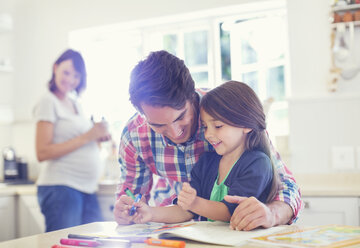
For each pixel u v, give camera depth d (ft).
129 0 10.13
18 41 11.39
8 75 11.35
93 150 8.23
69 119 8.08
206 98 4.14
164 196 5.26
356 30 8.09
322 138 8.15
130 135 4.74
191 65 10.27
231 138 4.07
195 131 4.44
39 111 7.85
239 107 4.03
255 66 9.64
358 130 7.95
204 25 10.03
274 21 9.43
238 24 9.78
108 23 10.34
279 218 3.59
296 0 8.45
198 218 4.27
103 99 11.07
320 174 8.11
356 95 7.91
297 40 8.42
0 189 9.29
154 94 3.52
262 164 3.92
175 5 9.66
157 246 2.82
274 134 9.36
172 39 10.44
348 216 6.72
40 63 11.11
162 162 4.77
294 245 2.66
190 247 2.77
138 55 10.73
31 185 10.08
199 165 4.46
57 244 2.98
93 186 8.18
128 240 2.95
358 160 7.91
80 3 10.68
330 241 2.75
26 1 11.30
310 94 8.30
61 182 7.71
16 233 9.40
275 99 9.45
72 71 8.07
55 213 7.64
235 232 3.18
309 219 6.90
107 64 11.06
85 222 8.09
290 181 4.26
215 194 4.22
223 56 10.00
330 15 8.14
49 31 11.03
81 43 11.16
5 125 11.47
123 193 4.89
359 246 2.59
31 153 11.16
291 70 8.44
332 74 7.80
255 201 3.39
